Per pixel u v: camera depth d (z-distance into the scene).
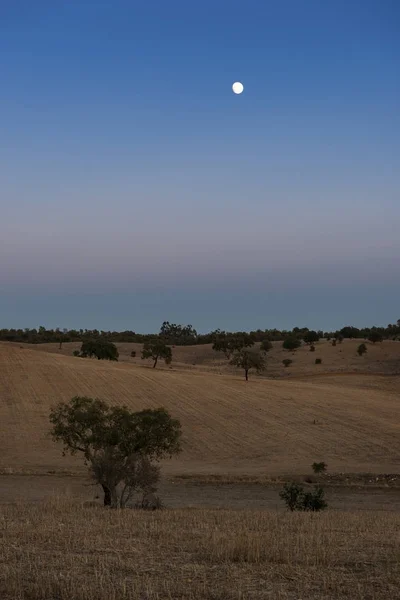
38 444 53.28
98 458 28.55
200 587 10.91
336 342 184.38
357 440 55.88
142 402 70.50
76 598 10.21
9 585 10.75
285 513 23.69
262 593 10.70
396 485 41.72
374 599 10.47
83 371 87.56
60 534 15.68
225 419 63.56
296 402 73.00
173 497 36.28
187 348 188.38
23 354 98.25
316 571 12.20
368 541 15.48
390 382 107.44
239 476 42.97
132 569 12.18
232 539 14.84
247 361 93.38
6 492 36.75
